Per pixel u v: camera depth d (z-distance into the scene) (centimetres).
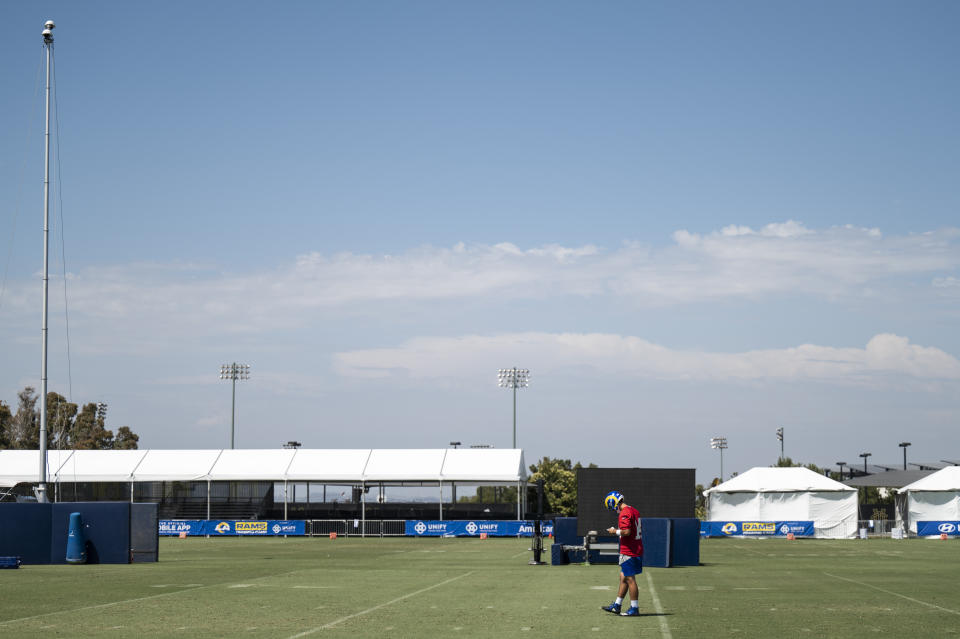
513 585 2598
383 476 7125
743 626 1692
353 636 1570
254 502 7419
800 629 1656
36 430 11825
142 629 1673
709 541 6331
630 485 3544
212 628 1683
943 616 1864
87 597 2247
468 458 7325
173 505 7438
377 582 2709
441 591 2411
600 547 3478
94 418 12062
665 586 2567
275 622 1761
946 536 6838
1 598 2228
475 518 8025
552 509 9662
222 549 4962
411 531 6869
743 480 7112
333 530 6969
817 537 6831
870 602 2138
